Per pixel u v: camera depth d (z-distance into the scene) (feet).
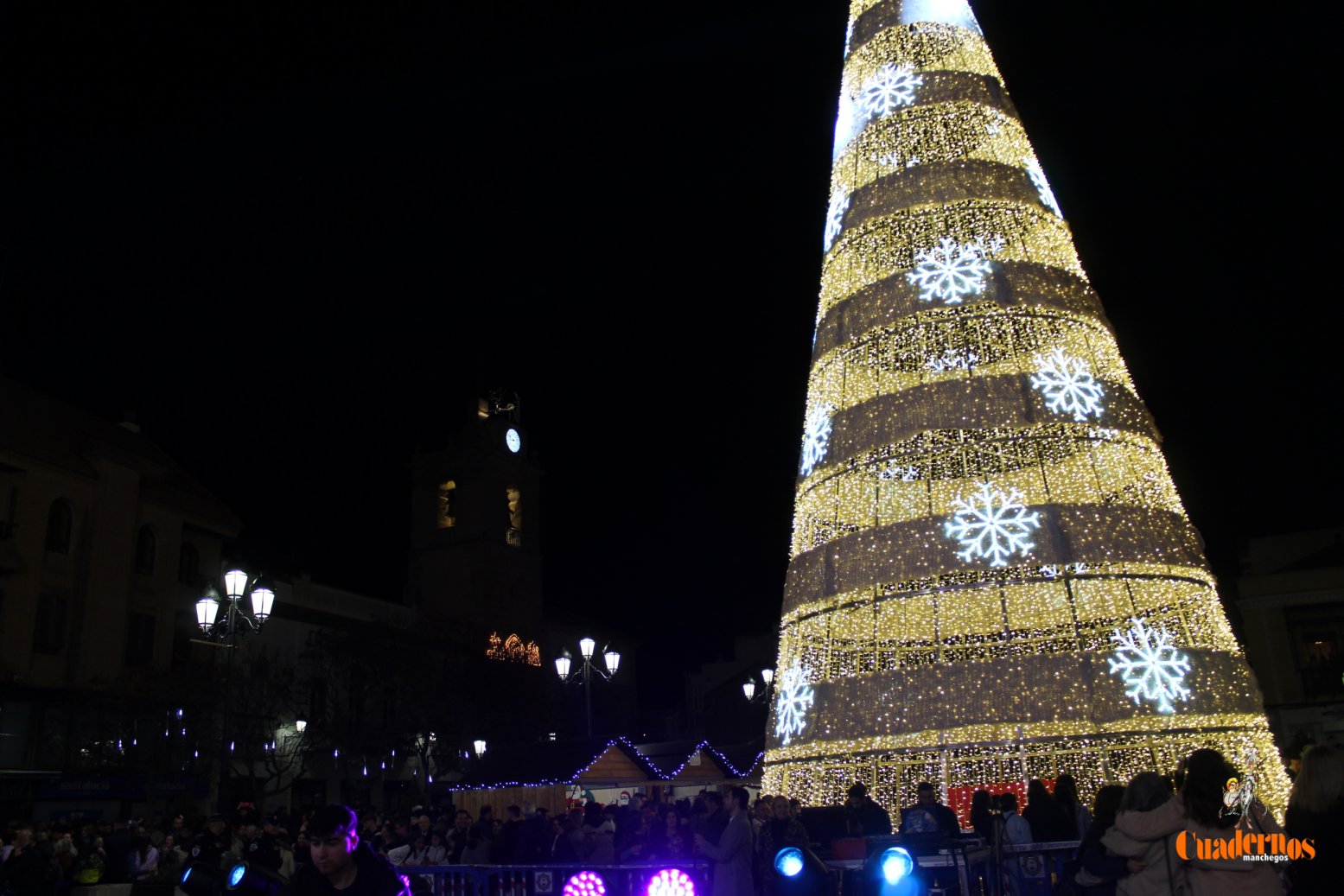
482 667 171.12
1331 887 17.87
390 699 161.99
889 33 70.33
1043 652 57.00
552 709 180.55
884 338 62.28
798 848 28.86
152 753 116.88
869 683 56.80
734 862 35.65
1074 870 32.17
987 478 59.47
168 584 138.00
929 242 63.52
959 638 61.98
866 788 53.88
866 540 58.75
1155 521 57.06
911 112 67.36
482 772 109.40
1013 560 55.31
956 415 58.23
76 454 128.98
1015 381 58.70
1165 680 53.16
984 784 54.13
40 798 109.40
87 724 114.83
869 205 66.23
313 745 145.48
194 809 119.85
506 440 241.76
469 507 232.53
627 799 107.76
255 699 134.82
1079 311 62.08
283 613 160.15
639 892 39.06
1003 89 70.18
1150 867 20.79
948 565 55.93
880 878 28.50
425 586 230.68
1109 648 54.03
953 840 33.32
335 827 17.83
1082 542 55.36
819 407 64.95
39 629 118.21
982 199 63.98
